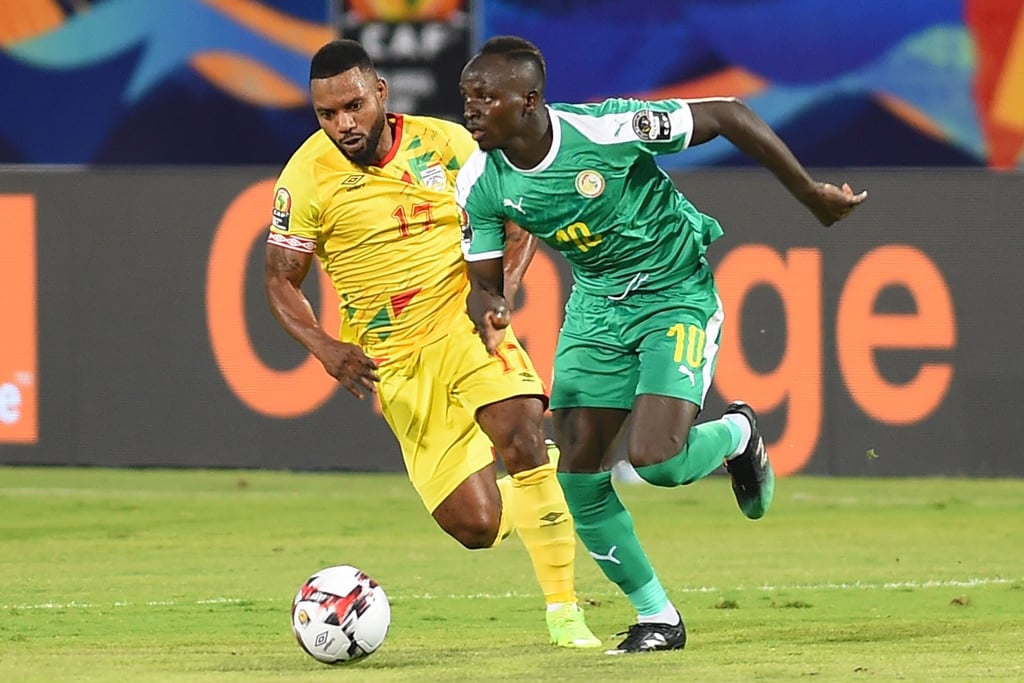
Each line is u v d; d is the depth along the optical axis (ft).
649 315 75.36
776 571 108.88
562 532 80.23
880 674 68.74
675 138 72.23
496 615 92.12
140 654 78.43
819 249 145.89
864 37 160.04
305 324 83.51
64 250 151.74
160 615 92.12
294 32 163.84
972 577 106.11
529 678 68.08
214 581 104.78
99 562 112.68
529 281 146.51
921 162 160.76
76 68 165.58
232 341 150.92
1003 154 159.84
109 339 151.74
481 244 75.66
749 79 161.38
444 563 112.88
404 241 85.51
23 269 151.94
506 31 161.68
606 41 161.48
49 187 151.74
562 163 71.97
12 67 165.48
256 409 150.92
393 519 132.87
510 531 89.20
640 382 74.43
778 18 160.45
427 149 86.38
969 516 133.69
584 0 161.27
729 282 146.41
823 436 146.00
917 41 159.63
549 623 80.53
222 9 164.35
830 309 145.69
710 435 77.71
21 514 134.72
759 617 90.48
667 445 72.54
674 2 160.86
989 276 144.87
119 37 165.17
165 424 151.64
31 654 78.64
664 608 77.82
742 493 84.12
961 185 144.87
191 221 150.92
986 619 89.15
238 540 122.72
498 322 75.10
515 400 82.94
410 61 160.56
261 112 165.17
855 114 161.07
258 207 150.30
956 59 159.43
